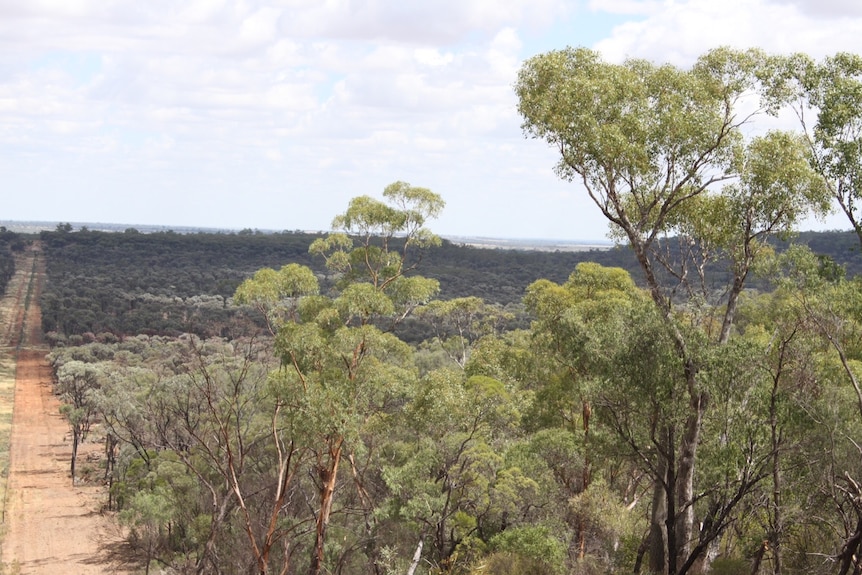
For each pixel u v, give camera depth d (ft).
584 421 101.14
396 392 102.47
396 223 111.14
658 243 80.43
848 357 84.33
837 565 66.44
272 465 119.96
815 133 73.87
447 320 242.37
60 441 279.49
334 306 101.19
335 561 100.99
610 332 72.74
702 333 68.69
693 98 73.77
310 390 86.33
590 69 75.61
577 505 93.35
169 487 143.02
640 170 72.64
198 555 114.93
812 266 70.85
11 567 161.48
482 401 96.78
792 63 73.72
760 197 71.31
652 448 74.18
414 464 93.20
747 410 67.21
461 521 95.71
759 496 67.21
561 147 75.72
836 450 66.64
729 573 72.95
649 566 76.54
